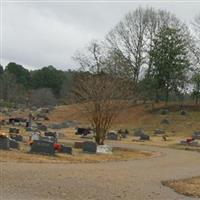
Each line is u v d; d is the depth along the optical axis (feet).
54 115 267.80
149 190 52.39
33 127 184.14
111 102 132.46
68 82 389.80
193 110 237.86
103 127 122.62
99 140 121.39
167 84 250.57
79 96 167.94
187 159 102.53
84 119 245.86
